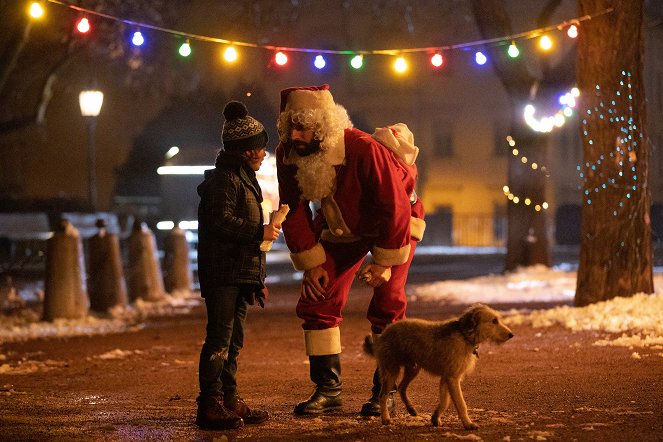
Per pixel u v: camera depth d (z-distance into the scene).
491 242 53.78
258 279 7.76
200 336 15.51
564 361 10.61
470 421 7.18
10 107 35.03
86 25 12.12
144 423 7.88
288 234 7.98
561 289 21.47
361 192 7.68
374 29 53.59
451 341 7.12
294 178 7.88
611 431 6.91
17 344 14.90
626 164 14.90
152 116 54.84
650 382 9.02
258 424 7.75
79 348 14.27
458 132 58.84
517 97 25.16
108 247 19.61
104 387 10.32
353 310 18.64
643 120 15.02
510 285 22.78
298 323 16.91
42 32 28.38
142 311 19.73
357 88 58.16
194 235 37.44
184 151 38.25
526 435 6.86
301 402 8.48
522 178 25.83
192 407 8.77
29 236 33.38
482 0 24.12
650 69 55.81
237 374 10.89
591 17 14.73
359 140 7.64
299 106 7.70
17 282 26.09
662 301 14.16
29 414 8.42
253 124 7.78
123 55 35.25
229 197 7.61
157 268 21.98
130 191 55.12
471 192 58.94
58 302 17.84
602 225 15.04
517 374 9.87
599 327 13.10
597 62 14.89
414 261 37.72
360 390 9.39
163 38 33.84
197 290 25.33
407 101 58.34
